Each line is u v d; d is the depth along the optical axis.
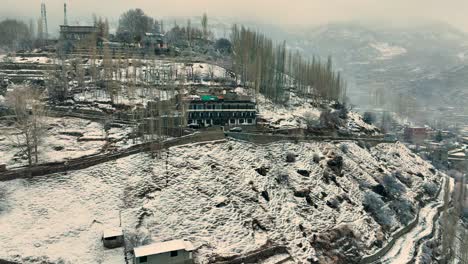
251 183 117.81
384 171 162.38
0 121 133.25
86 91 167.38
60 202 101.56
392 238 128.88
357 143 172.12
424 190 172.25
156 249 88.44
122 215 100.25
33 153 116.81
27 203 99.88
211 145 127.81
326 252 107.94
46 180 107.12
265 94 192.00
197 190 109.94
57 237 92.38
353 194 137.62
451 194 168.38
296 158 138.25
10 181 105.00
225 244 98.25
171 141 123.31
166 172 113.69
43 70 181.50
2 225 92.69
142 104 154.38
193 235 98.44
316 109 193.12
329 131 169.75
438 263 124.19
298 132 154.50
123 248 92.56
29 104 126.75
